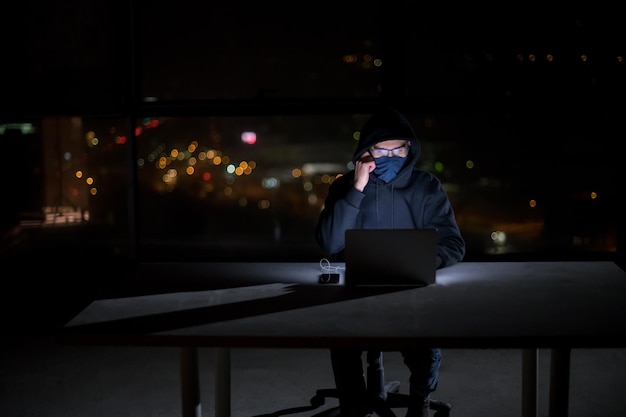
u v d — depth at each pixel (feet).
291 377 11.15
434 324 6.25
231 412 9.73
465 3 12.47
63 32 12.56
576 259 12.46
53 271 13.47
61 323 13.46
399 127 8.36
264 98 12.19
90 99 12.63
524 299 7.18
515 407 9.77
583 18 11.90
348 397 8.02
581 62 11.85
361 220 8.85
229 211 96.73
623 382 10.59
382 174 8.66
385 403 8.60
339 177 8.96
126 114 12.66
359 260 7.70
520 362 11.64
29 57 12.55
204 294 7.57
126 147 12.87
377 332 6.01
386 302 7.09
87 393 10.48
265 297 7.39
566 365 6.44
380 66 12.00
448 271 8.59
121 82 12.56
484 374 11.10
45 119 12.78
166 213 62.59
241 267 9.04
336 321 6.40
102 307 7.04
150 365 11.71
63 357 12.14
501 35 12.24
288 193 99.19
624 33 11.87
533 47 11.98
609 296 7.30
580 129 12.23
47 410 9.84
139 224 13.28
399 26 11.93
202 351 12.42
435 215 8.74
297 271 8.72
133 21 12.53
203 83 16.99
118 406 9.97
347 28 15.20
